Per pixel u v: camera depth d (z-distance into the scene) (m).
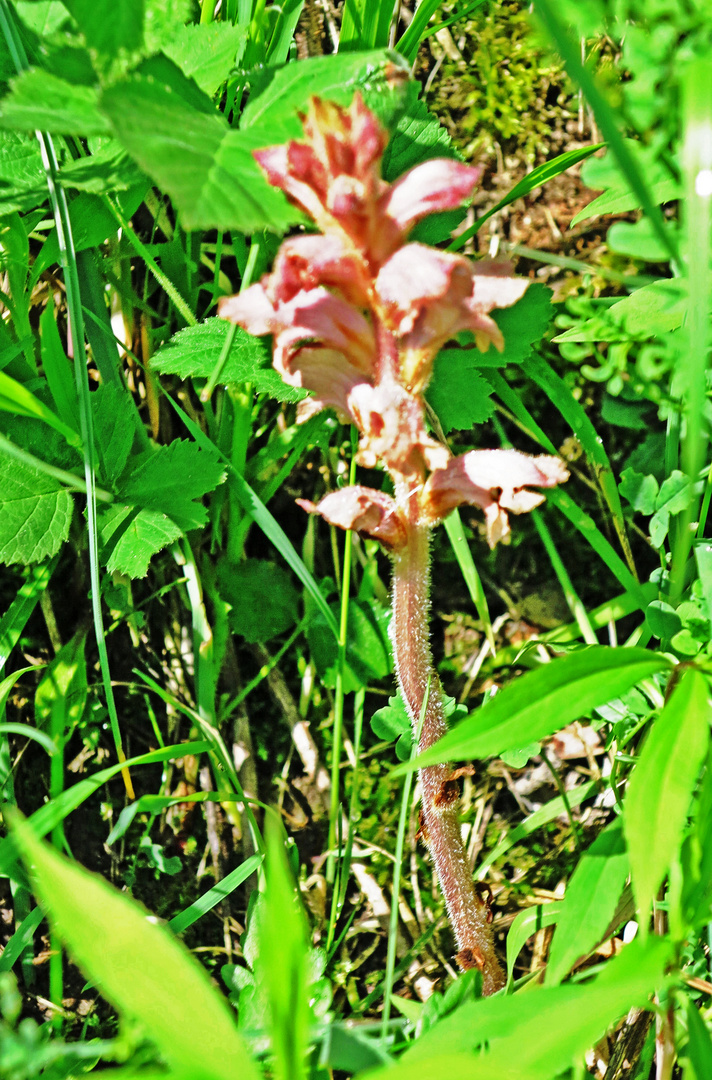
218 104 0.48
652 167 0.44
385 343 0.42
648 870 0.39
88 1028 0.48
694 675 0.41
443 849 0.44
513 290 0.42
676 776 0.40
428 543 0.43
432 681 0.44
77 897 0.37
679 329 0.45
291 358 0.43
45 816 0.43
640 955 0.39
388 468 0.43
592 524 0.48
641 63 0.42
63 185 0.45
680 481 0.47
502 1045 0.37
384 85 0.44
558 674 0.41
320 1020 0.45
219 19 0.48
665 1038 0.43
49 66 0.43
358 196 0.41
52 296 0.47
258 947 0.45
